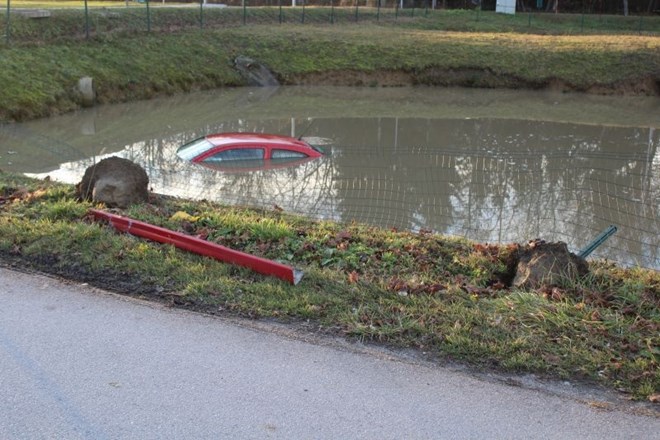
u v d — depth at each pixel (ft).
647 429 12.28
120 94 79.56
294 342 15.12
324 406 12.70
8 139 55.11
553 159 53.62
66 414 12.21
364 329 15.52
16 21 79.00
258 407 12.61
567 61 108.37
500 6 177.47
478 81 106.63
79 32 85.87
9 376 13.37
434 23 147.43
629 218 37.83
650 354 14.57
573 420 12.50
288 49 107.45
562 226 35.91
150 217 23.04
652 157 55.62
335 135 65.62
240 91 94.94
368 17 144.36
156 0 159.74
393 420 12.33
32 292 17.28
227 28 111.55
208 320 16.03
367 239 22.33
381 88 103.91
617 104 95.45
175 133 63.41
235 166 41.91
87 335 15.12
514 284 18.97
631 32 150.61
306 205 35.83
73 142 56.03
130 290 17.58
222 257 19.12
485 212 38.04
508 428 12.19
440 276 19.60
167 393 12.97
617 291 18.21
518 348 14.85
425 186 42.88
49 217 22.49
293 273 17.85
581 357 14.51
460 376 13.93
